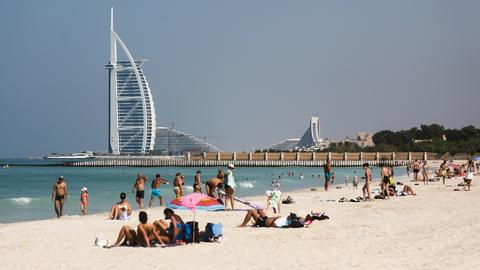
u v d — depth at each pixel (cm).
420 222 2802
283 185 8500
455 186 5859
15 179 12275
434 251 1970
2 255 2084
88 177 13300
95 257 2047
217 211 3700
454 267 1689
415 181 7144
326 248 2150
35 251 2172
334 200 4512
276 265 1834
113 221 3231
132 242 2300
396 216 3125
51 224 3077
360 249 2102
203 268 1819
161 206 4534
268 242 2336
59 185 3797
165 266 1864
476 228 2425
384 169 4347
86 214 4038
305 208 3775
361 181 9719
